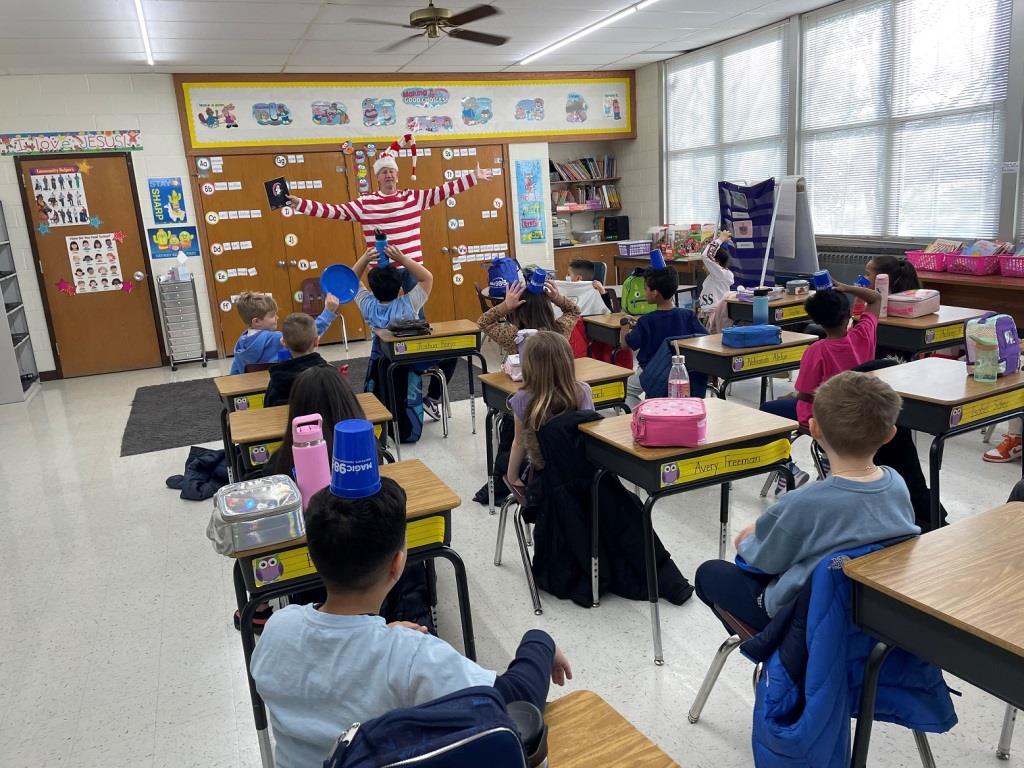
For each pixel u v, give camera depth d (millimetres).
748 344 3633
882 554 1426
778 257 5391
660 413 2254
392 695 998
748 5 6422
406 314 4699
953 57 5770
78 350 7574
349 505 1067
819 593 1418
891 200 6465
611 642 2459
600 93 9266
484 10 4547
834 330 3131
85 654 2598
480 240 8969
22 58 6297
